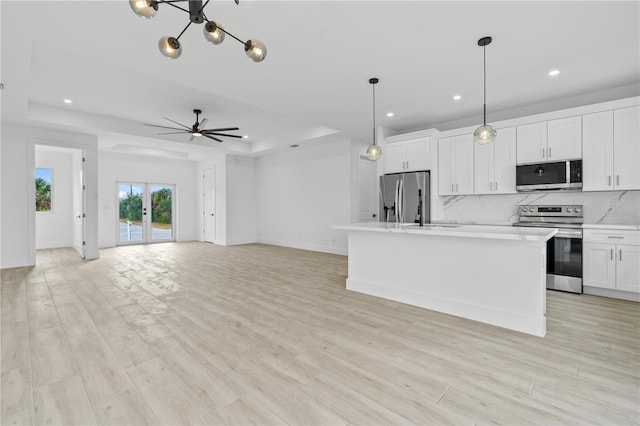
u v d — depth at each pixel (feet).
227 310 10.10
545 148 13.02
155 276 14.94
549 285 12.56
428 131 15.98
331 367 6.59
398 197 16.63
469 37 8.68
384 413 5.15
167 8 7.16
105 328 8.58
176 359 6.91
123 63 9.87
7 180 16.46
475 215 15.96
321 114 15.49
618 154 11.43
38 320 9.13
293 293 12.09
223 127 20.68
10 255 16.67
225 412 5.17
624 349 7.34
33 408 5.23
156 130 19.94
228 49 9.06
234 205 27.37
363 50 9.35
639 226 10.71
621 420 4.93
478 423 4.89
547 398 5.50
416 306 10.52
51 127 17.16
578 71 10.82
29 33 8.07
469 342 7.76
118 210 26.78
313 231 23.91
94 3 6.93
